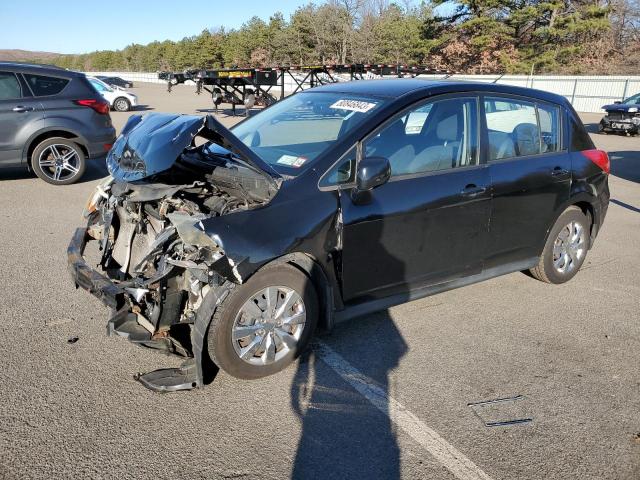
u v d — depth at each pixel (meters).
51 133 8.79
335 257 3.59
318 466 2.78
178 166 3.97
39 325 4.10
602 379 3.65
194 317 3.35
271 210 3.33
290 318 3.53
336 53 45.94
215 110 23.08
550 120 4.94
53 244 6.01
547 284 5.30
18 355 3.68
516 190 4.49
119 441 2.90
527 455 2.90
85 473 2.66
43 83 8.62
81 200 8.00
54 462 2.72
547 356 3.93
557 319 4.54
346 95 4.31
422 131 4.02
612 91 28.94
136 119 4.11
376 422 3.13
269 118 4.55
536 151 4.79
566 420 3.20
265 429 3.04
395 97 3.99
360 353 3.88
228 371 3.37
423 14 46.03
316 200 3.48
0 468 2.67
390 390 3.45
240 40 56.97
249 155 3.37
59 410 3.13
